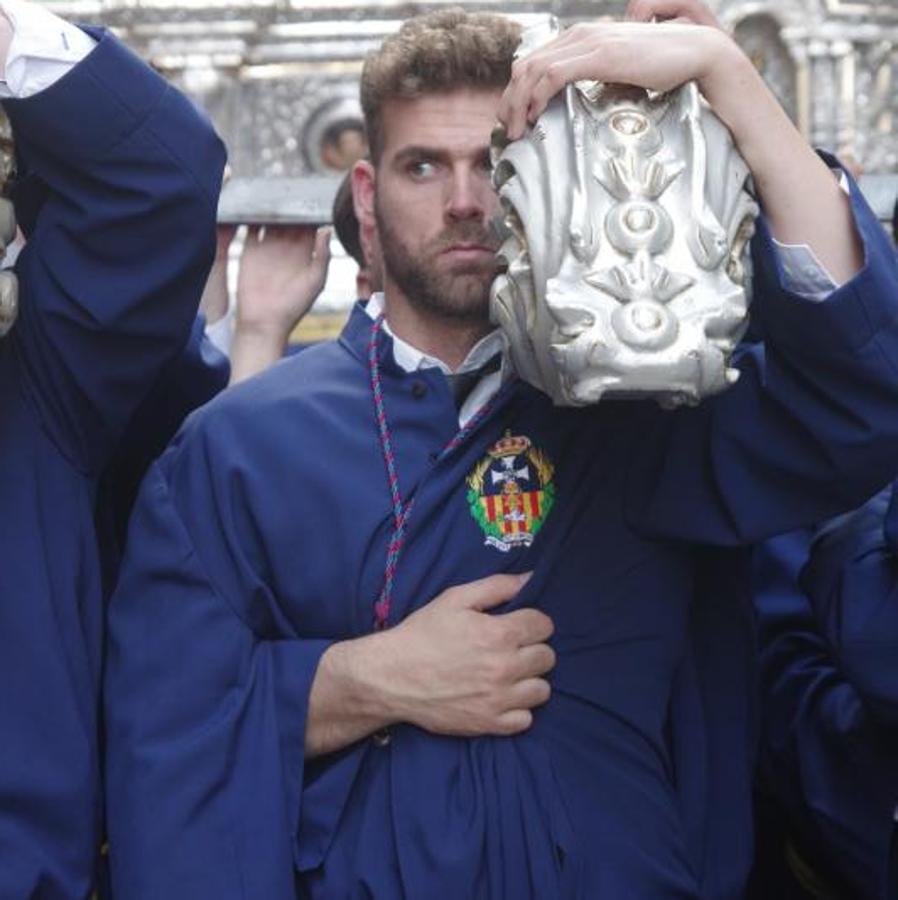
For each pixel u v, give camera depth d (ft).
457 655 10.14
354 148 25.18
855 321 9.61
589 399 8.92
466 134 10.50
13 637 10.22
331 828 10.21
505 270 9.70
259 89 25.23
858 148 24.71
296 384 11.00
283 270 14.46
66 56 10.07
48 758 10.11
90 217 10.25
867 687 11.02
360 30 25.16
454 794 10.11
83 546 10.59
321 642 10.43
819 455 10.07
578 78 9.32
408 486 10.57
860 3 24.75
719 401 10.37
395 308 10.93
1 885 9.86
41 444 10.55
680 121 9.39
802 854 12.82
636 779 10.39
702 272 9.04
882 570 11.11
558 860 10.05
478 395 10.87
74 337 10.42
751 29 24.98
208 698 10.29
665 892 10.15
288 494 10.57
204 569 10.54
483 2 25.34
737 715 11.11
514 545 10.51
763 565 12.84
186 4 24.98
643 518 10.61
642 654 10.57
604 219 9.09
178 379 12.03
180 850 9.96
